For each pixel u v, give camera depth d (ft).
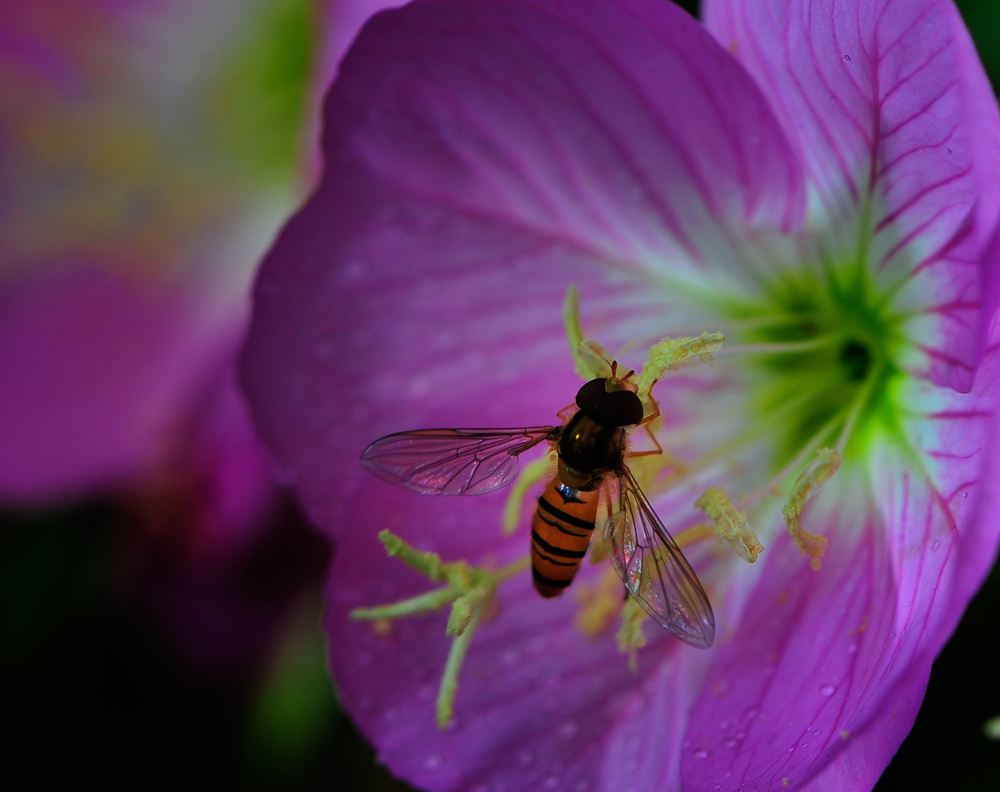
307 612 0.56
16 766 0.56
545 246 0.52
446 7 0.49
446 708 0.50
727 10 0.49
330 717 0.56
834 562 0.50
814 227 0.51
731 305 0.52
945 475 0.49
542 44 0.50
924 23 0.46
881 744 0.46
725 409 0.52
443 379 0.52
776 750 0.48
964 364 0.48
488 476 0.50
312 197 0.51
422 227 0.52
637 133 0.51
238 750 0.56
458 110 0.51
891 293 0.50
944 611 0.46
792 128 0.50
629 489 0.50
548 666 0.52
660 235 0.52
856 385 0.52
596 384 0.50
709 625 0.48
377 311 0.52
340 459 0.52
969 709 0.54
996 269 0.46
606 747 0.51
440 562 0.51
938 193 0.48
